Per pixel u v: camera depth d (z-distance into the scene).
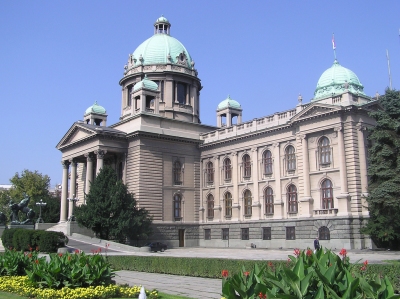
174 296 22.20
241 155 73.31
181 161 78.12
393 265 23.45
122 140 74.69
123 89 92.38
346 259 13.91
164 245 65.94
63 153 83.12
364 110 56.97
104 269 22.81
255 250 62.25
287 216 64.25
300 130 62.12
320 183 59.03
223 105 90.44
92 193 65.31
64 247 54.47
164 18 100.44
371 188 43.69
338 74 70.81
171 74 89.00
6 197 119.38
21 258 26.58
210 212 77.94
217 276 30.92
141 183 71.81
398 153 42.44
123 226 62.44
